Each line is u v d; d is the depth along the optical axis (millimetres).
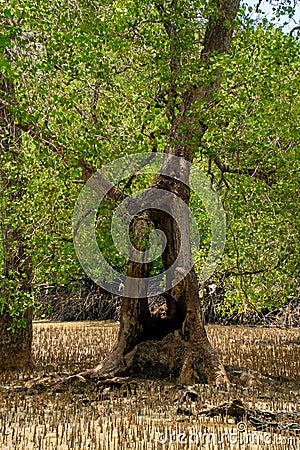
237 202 11312
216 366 11766
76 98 10109
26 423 8773
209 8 10812
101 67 9734
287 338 21125
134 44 11219
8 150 11758
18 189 11758
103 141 10898
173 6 10633
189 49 10703
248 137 10711
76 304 30234
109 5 10594
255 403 10180
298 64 11359
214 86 11680
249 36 11617
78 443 7523
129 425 8430
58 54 10242
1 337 13688
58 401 10227
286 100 11070
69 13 10102
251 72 10344
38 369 14203
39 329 24047
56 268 12797
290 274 12461
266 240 12273
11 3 9305
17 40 9555
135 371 12211
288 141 11109
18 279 12211
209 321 27281
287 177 10820
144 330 12531
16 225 11695
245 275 13406
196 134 11156
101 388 11273
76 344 19047
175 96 11758
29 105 9641
